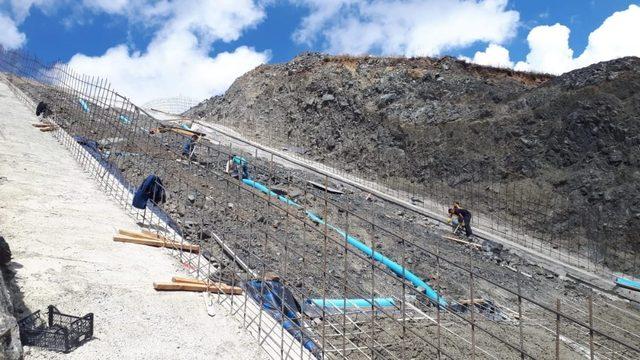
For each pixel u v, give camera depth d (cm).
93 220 1142
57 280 817
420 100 3584
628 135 2672
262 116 4200
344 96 3872
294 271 1186
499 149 3016
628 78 2884
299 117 3988
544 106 3041
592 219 2472
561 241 2483
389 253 1634
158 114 3872
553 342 1188
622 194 2483
